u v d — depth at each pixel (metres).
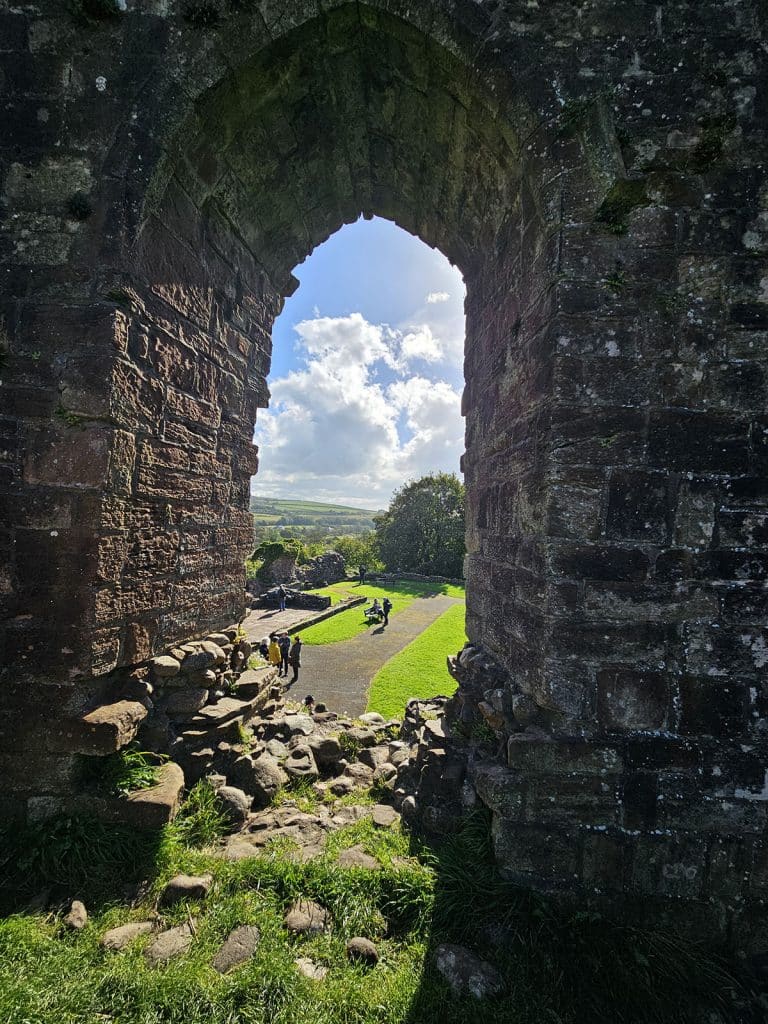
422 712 5.10
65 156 3.09
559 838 2.74
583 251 2.84
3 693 2.97
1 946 2.21
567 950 2.46
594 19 2.93
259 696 4.45
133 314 3.16
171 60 3.09
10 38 3.15
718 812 2.71
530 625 3.06
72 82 3.12
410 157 4.23
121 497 3.13
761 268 2.81
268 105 3.48
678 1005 2.26
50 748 2.95
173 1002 2.02
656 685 2.77
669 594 2.78
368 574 37.53
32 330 3.01
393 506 47.56
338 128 4.06
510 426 3.61
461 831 3.13
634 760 2.76
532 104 2.93
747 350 2.80
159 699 3.64
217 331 4.21
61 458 2.97
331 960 2.33
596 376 2.81
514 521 3.48
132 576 3.28
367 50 3.33
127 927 2.40
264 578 26.53
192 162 3.42
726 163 2.84
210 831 3.14
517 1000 2.20
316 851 3.03
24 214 3.07
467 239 4.76
